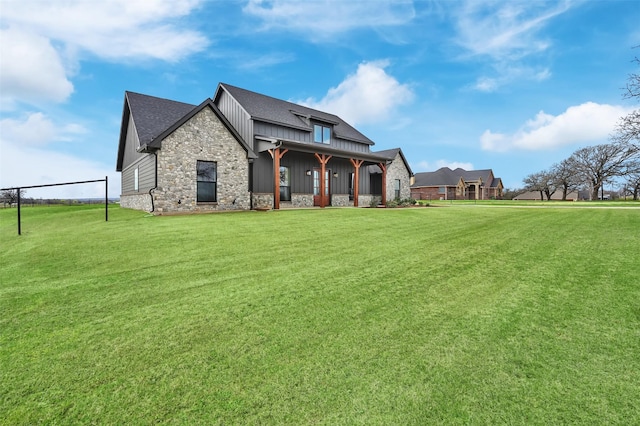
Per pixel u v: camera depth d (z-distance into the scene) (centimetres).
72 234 695
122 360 223
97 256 502
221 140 1247
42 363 220
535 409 175
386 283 376
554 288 354
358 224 853
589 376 202
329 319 284
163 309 306
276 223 854
